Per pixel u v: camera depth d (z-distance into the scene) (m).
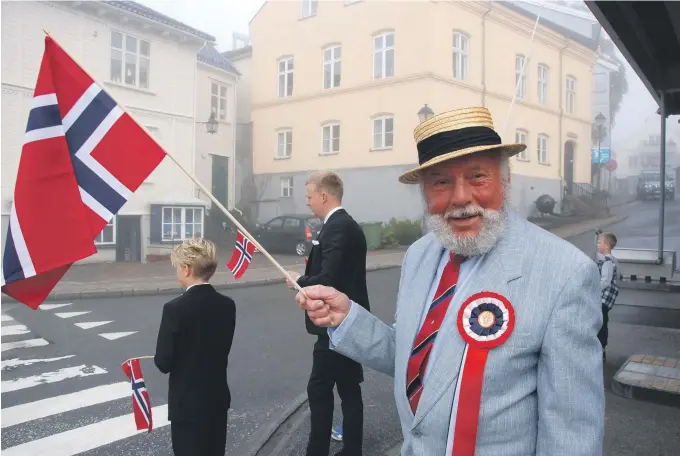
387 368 1.71
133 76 17.72
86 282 12.87
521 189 20.47
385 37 20.56
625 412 4.29
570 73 21.92
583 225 18.64
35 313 9.44
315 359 3.14
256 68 24.94
